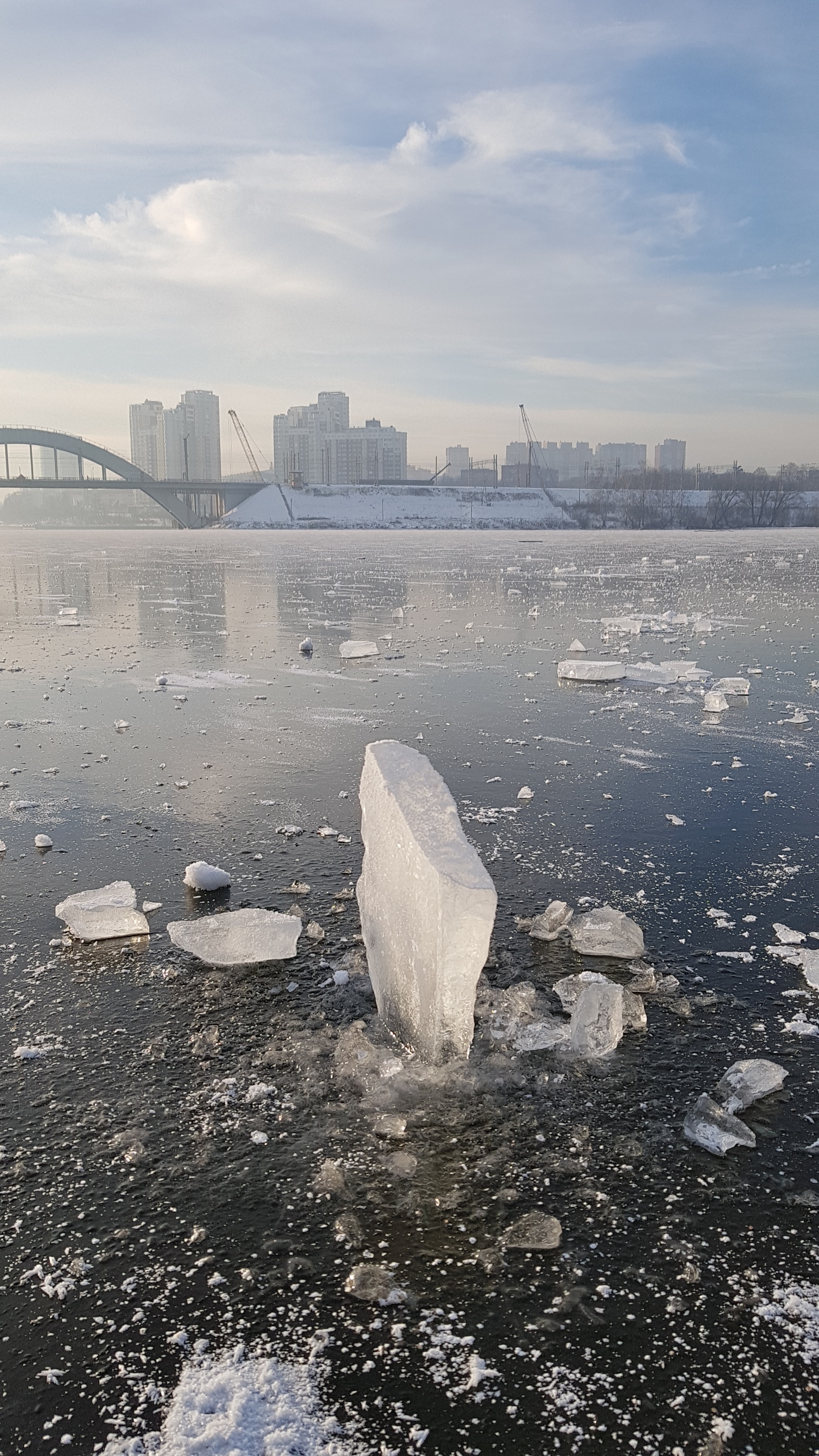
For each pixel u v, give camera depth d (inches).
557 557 1419.8
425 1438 73.5
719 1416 75.8
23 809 230.8
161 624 609.9
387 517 3878.0
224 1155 107.0
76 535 3046.3
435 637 546.3
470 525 3690.9
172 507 4128.9
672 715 340.8
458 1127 112.0
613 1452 72.7
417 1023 126.3
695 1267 90.7
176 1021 136.3
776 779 257.3
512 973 151.2
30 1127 112.5
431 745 292.2
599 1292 88.1
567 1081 121.6
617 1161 106.3
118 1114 114.7
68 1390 78.5
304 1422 74.9
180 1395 77.6
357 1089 119.3
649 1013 139.5
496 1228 95.8
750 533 2738.7
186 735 305.4
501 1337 83.1
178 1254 92.9
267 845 205.2
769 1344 82.7
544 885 184.5
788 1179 103.9
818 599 783.7
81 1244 94.4
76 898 169.8
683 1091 120.2
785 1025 136.0
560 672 414.6
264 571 1115.9
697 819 223.1
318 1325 84.4
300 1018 137.3
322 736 303.7
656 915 171.8
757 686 400.5
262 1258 92.2
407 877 126.0
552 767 267.6
